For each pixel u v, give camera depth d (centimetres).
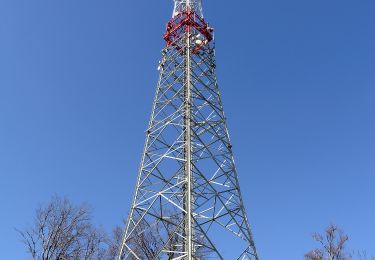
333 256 3694
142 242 2728
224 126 2603
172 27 3047
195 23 3039
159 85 2758
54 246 3169
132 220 2277
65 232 3266
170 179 2370
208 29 3069
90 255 3369
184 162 2386
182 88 2691
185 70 2753
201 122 2531
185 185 2295
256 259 2166
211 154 2414
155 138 2505
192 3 3139
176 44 2958
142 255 2695
